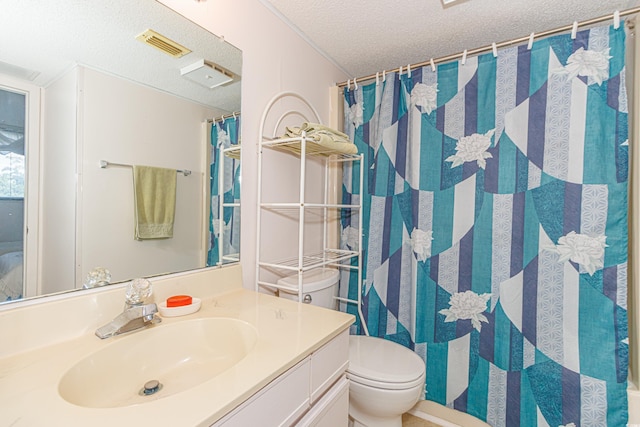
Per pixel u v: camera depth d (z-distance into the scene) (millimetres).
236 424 560
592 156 1235
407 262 1665
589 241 1240
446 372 1547
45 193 746
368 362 1306
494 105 1438
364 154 1840
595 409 1208
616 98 1201
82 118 810
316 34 1575
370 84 1828
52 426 462
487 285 1455
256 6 1304
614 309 1198
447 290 1551
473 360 1485
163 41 984
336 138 1397
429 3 1319
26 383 573
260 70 1336
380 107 1742
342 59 1844
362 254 1830
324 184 1863
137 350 780
